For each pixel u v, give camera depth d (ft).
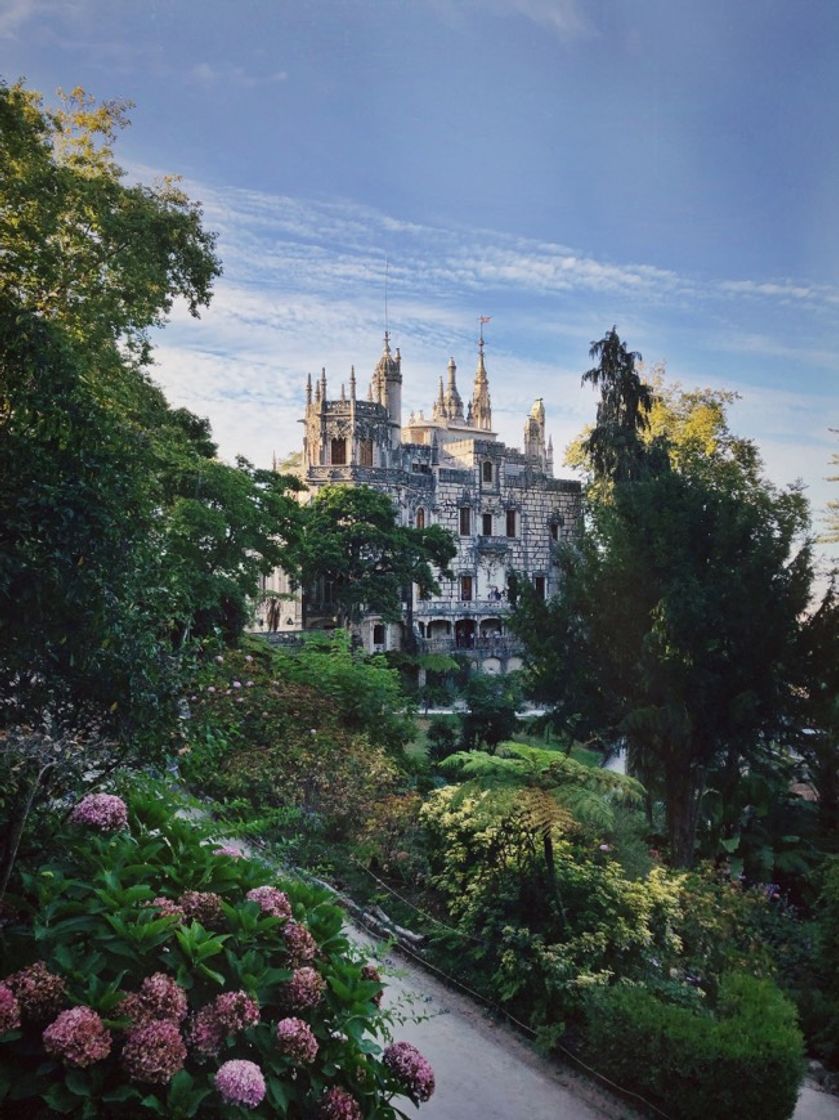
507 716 108.37
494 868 41.01
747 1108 29.22
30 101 70.33
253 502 107.34
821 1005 42.91
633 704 65.10
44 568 28.50
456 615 213.87
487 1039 34.45
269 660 83.92
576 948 36.09
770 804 73.87
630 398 120.88
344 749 54.13
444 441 269.03
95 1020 16.17
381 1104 20.24
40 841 22.36
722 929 42.78
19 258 63.57
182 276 83.20
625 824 46.16
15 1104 16.40
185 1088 16.44
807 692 62.64
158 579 35.78
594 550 67.67
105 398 66.03
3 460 30.07
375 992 21.71
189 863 22.30
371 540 166.40
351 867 47.14
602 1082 32.07
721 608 59.41
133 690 30.78
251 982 18.58
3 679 28.86
